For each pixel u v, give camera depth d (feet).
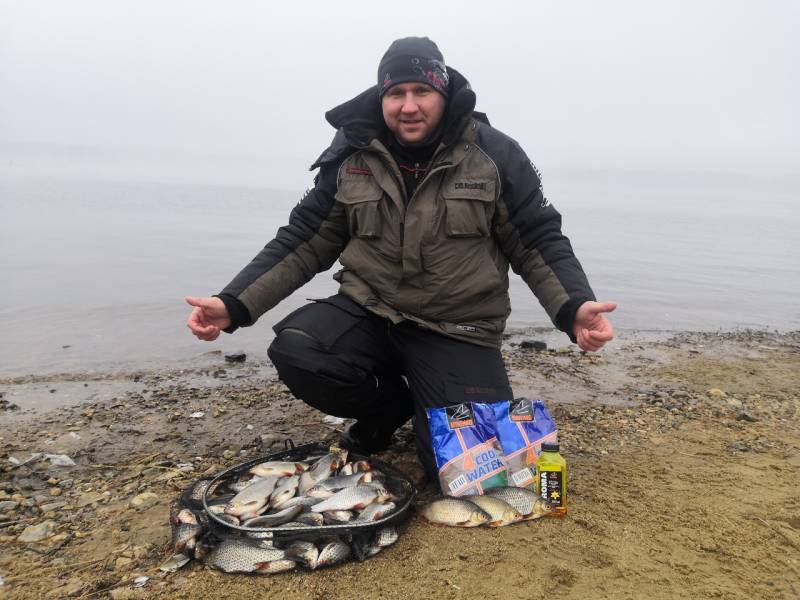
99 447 13.15
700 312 37.06
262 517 8.46
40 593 7.85
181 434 13.99
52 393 17.35
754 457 12.64
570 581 8.06
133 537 9.23
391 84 9.90
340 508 8.75
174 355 22.40
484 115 11.29
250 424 14.74
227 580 8.05
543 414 10.51
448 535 9.08
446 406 10.15
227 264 47.73
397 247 10.27
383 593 7.77
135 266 44.52
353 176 10.50
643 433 14.12
